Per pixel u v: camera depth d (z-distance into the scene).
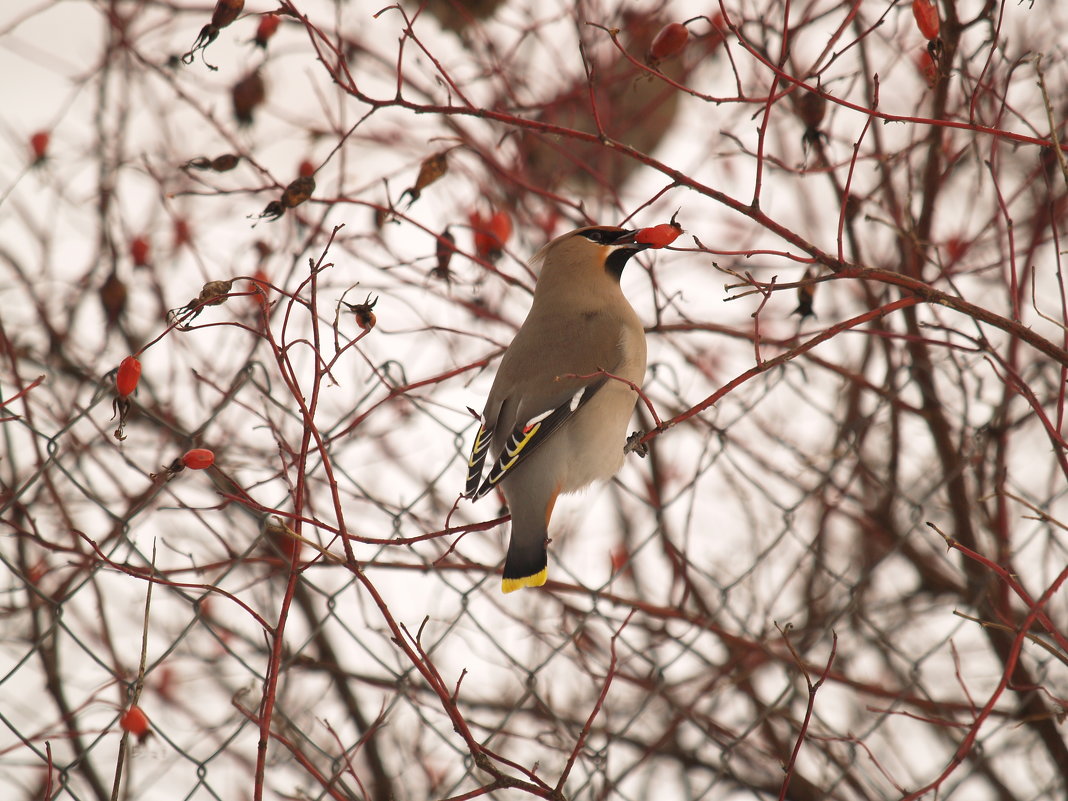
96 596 8.23
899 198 10.83
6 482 8.75
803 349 6.89
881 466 11.32
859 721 10.47
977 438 9.09
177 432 7.32
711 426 8.73
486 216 10.55
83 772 8.59
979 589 10.16
